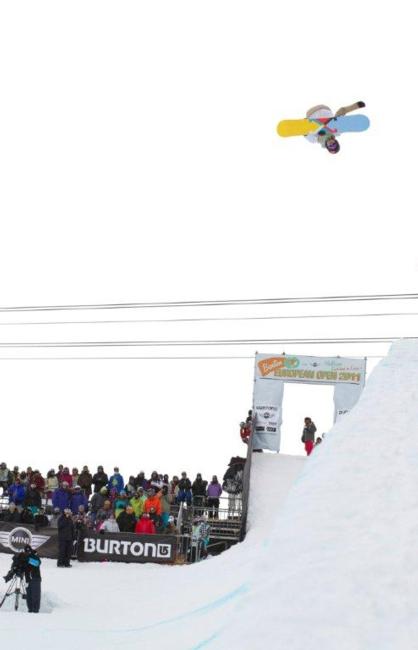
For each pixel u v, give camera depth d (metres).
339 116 32.03
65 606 20.30
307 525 11.62
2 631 14.22
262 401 37.59
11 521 30.36
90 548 29.06
